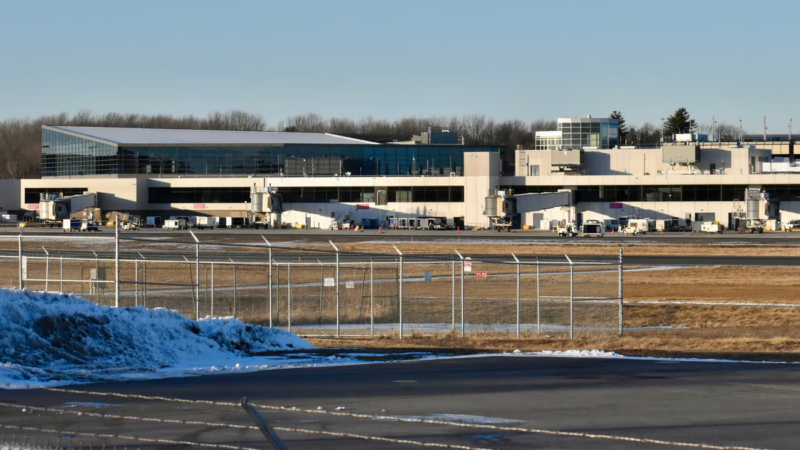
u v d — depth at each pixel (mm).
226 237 198000
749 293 89812
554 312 77500
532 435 26672
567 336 61688
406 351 51562
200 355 46844
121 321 45875
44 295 45219
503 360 46656
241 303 80250
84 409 30078
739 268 117188
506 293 89500
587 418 29594
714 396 34375
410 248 157625
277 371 41594
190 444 24641
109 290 86125
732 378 39562
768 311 75312
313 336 59625
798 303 79562
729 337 61406
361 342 57562
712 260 130750
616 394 34750
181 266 116625
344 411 30547
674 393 35062
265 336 52875
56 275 102062
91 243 166875
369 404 32094
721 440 26141
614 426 28203
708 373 41281
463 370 42188
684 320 73438
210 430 26656
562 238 199375
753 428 27984
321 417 29281
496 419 29266
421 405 31938
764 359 48094
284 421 28484
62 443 24641
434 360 46594
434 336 60562
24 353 40344
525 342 57594
